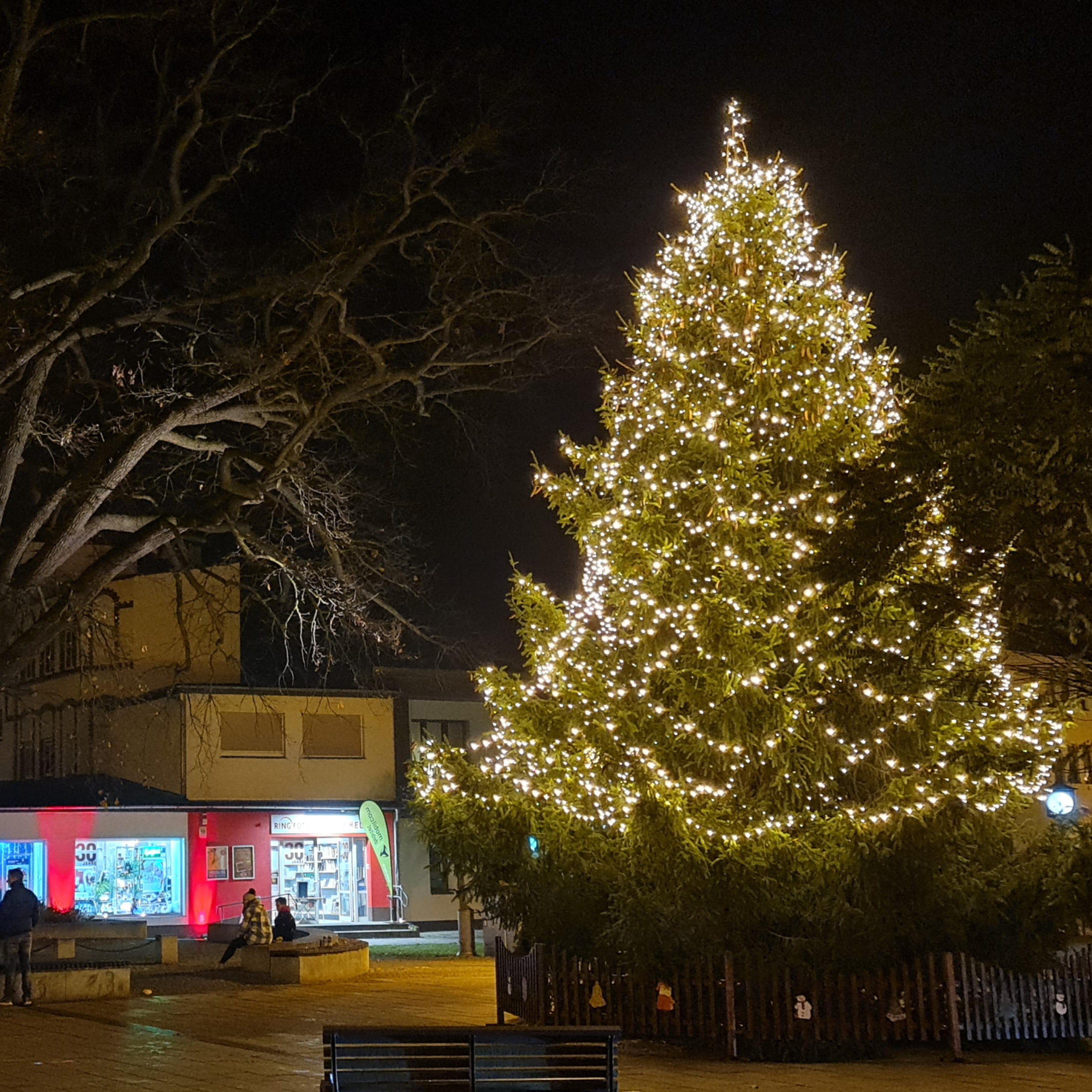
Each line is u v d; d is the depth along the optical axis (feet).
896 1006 48.08
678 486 55.57
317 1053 48.98
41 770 150.41
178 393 88.12
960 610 39.88
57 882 128.57
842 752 52.16
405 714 151.12
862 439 55.98
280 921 91.91
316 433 91.45
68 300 82.89
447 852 57.62
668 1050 50.37
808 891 49.67
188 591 139.23
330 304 85.92
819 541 41.91
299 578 90.43
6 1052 50.19
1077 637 38.65
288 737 142.72
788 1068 46.26
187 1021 59.88
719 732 53.21
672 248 60.49
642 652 55.98
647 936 50.62
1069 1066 46.60
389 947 117.80
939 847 48.70
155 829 134.00
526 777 58.44
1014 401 37.35
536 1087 32.27
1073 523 37.14
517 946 59.72
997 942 50.70
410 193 87.51
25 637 80.74
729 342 57.82
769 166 60.23
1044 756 52.70
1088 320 37.35
